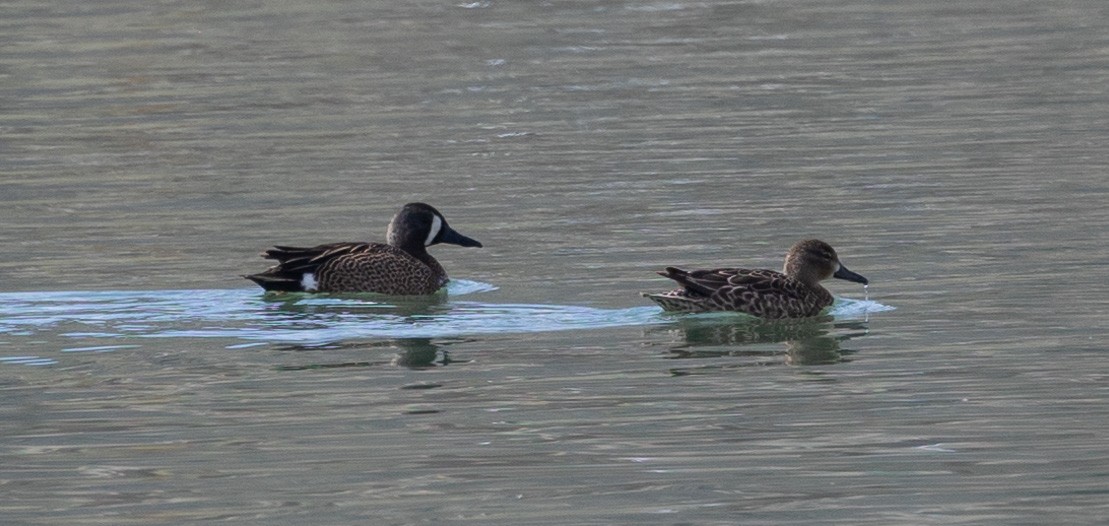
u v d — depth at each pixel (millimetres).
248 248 20250
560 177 24250
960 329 15664
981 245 19344
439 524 10555
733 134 27031
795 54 34344
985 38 35625
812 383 13836
